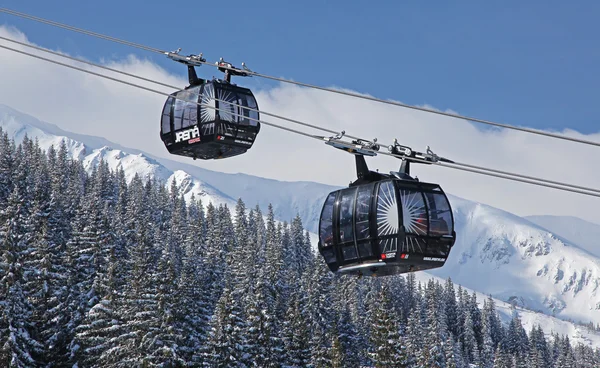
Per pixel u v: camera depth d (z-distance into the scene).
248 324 89.94
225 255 142.75
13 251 76.62
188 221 186.88
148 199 197.00
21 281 79.12
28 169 156.88
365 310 141.62
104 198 185.75
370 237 25.64
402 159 25.64
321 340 96.25
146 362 73.81
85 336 79.00
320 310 112.88
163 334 75.94
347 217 26.20
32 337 80.94
